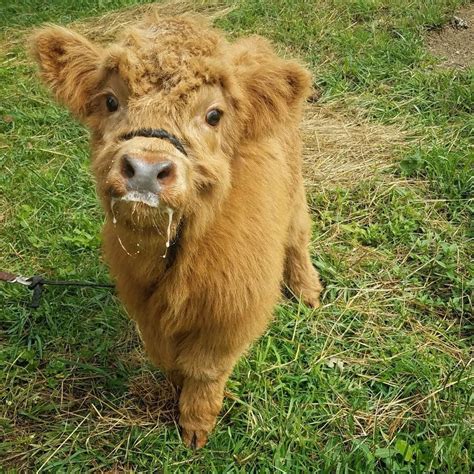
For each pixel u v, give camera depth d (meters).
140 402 1.63
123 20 3.49
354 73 2.87
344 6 3.38
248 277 1.36
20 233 2.04
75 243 2.00
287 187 1.59
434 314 1.85
